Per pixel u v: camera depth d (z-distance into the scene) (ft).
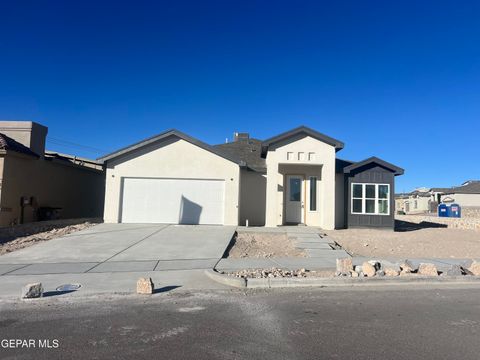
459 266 29.48
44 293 23.95
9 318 19.29
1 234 46.42
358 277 27.78
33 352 14.94
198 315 19.90
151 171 57.88
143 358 14.44
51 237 45.21
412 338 16.71
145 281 24.16
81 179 77.05
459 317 19.85
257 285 26.58
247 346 15.67
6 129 59.21
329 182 56.75
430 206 181.16
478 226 69.26
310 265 32.35
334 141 56.75
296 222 61.05
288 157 56.95
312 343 16.05
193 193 57.88
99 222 58.18
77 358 14.42
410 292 25.29
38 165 61.36
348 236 50.62
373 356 14.74
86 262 33.63
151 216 57.62
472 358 14.62
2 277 28.17
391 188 59.67
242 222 61.77
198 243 42.14
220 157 58.39
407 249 43.11
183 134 58.03
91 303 22.11
